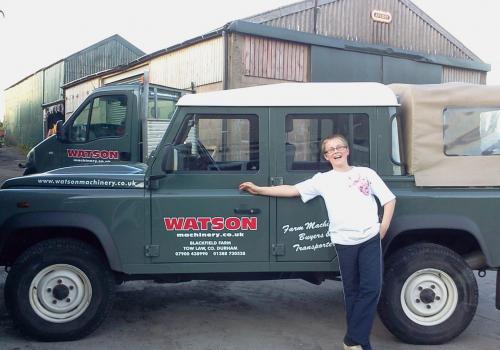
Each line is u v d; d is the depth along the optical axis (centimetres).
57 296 480
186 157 480
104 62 2400
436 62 1642
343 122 482
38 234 503
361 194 441
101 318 486
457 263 479
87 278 481
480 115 483
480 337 511
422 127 478
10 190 480
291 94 481
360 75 1493
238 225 474
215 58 1317
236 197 473
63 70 2306
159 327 529
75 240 489
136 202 473
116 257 474
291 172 479
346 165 452
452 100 479
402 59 1578
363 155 481
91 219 474
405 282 480
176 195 473
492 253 477
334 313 577
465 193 478
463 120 482
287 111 479
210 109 478
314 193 456
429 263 477
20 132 3039
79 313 484
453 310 481
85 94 2027
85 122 887
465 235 490
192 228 474
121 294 638
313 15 1412
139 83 906
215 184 478
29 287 475
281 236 476
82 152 880
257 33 1285
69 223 472
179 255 476
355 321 441
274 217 475
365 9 1518
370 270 435
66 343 484
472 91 481
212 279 499
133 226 474
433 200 475
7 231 475
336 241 443
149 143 878
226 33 1267
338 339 503
